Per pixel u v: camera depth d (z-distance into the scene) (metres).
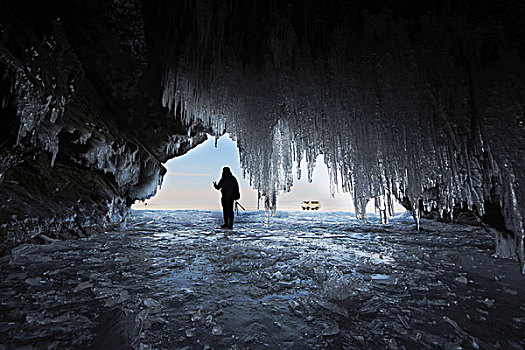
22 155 3.15
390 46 3.22
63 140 4.17
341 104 3.91
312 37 3.61
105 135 5.13
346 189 4.14
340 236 4.82
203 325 1.41
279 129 5.56
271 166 5.68
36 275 2.08
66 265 2.43
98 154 4.92
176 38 4.11
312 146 4.50
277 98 4.44
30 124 2.79
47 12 3.39
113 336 1.26
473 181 2.66
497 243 3.12
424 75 3.03
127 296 1.75
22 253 2.65
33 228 3.01
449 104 2.85
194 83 4.75
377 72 3.43
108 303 1.63
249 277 2.24
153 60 4.75
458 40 2.74
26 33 2.99
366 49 3.40
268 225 6.92
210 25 3.63
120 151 5.62
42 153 4.08
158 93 5.84
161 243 3.83
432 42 2.92
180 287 1.97
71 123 4.16
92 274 2.19
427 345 1.24
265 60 4.07
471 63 2.67
